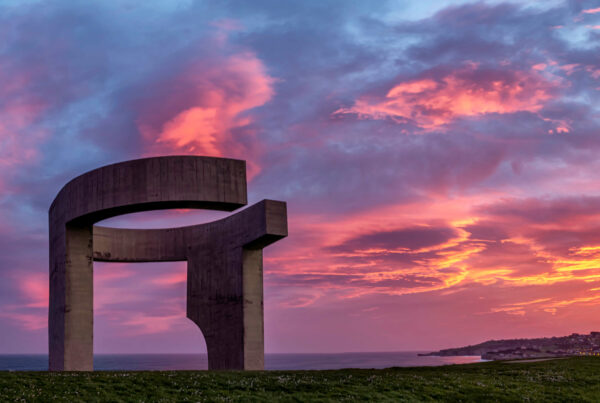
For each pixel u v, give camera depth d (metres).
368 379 23.14
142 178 30.88
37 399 17.03
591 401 21.36
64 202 34.25
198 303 39.22
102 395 18.05
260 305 36.72
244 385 20.64
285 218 34.72
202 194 30.64
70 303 33.06
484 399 20.73
